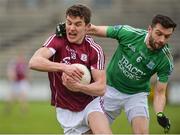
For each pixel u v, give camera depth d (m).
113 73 22.58
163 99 21.55
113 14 88.94
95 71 19.02
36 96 71.81
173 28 20.33
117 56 22.30
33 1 95.62
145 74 21.95
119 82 22.58
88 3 92.31
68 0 93.31
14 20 90.75
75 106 19.72
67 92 19.59
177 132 38.56
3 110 55.81
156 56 21.44
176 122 44.53
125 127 41.56
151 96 54.91
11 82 55.62
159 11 88.81
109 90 22.91
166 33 20.28
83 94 19.56
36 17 90.75
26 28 88.62
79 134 20.02
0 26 89.62
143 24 86.88
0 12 93.00
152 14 88.50
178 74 73.38
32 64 18.45
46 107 57.94
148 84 22.78
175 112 53.66
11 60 81.56
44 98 70.06
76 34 18.70
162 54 21.38
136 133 22.00
